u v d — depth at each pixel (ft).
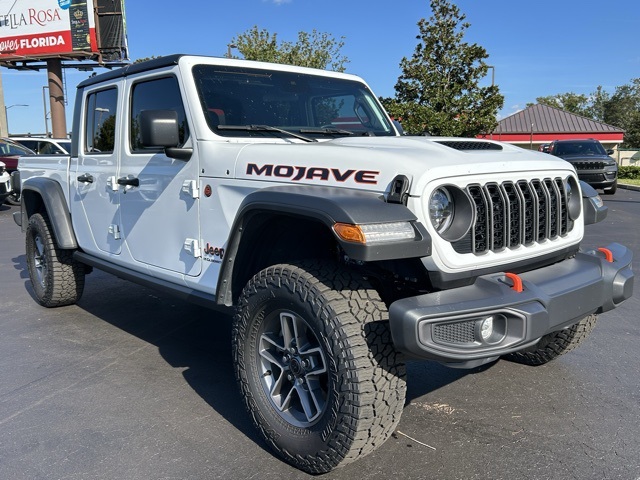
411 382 12.29
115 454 9.53
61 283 17.30
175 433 10.23
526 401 11.33
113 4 74.02
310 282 8.46
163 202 11.96
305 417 9.01
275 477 8.84
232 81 11.78
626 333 15.20
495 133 139.13
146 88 12.59
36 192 17.16
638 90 225.35
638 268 22.30
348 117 13.60
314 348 8.63
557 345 12.19
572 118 145.79
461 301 7.80
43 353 14.24
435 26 47.62
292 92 12.66
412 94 48.80
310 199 8.20
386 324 8.20
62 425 10.53
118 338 15.30
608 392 11.69
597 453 9.40
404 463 9.17
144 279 12.89
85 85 15.06
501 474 8.82
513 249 9.20
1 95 77.82
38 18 74.64
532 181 9.61
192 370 13.11
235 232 9.67
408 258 8.69
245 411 11.09
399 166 8.29
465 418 10.66
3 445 9.85
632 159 122.21
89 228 15.20
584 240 29.30
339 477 8.79
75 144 15.69
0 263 25.88
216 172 10.53
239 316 9.62
